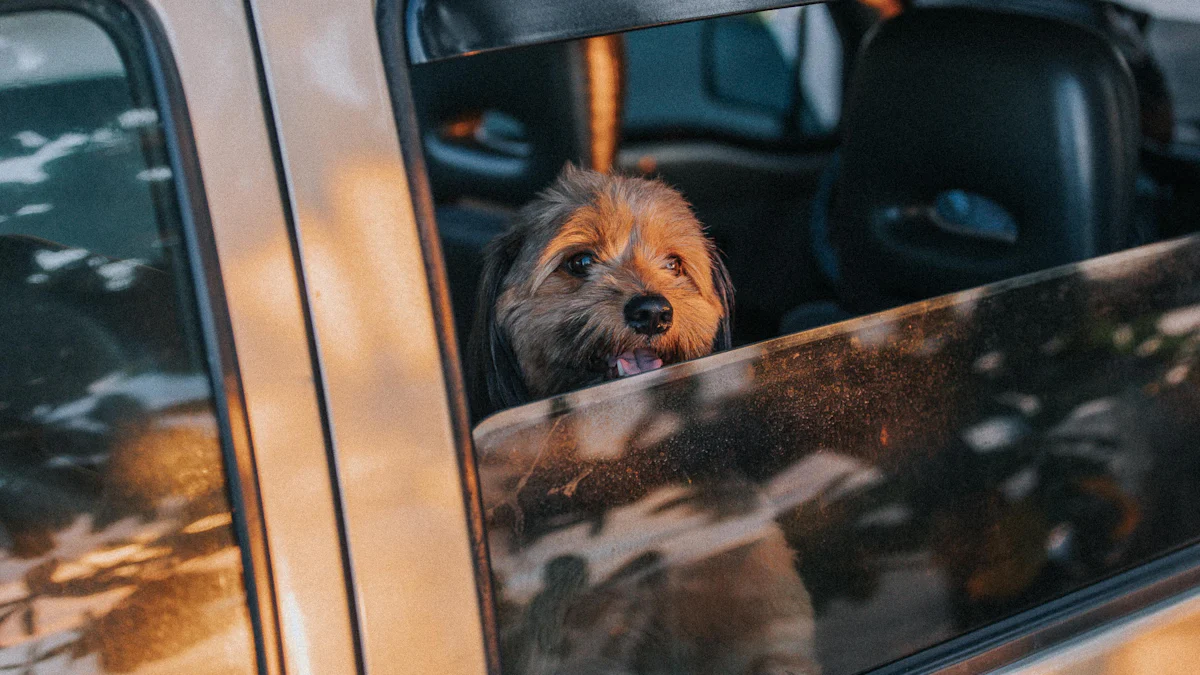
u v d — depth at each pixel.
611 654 1.27
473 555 1.14
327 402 1.07
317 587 1.08
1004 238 2.32
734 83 4.23
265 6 1.04
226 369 1.04
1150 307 1.69
